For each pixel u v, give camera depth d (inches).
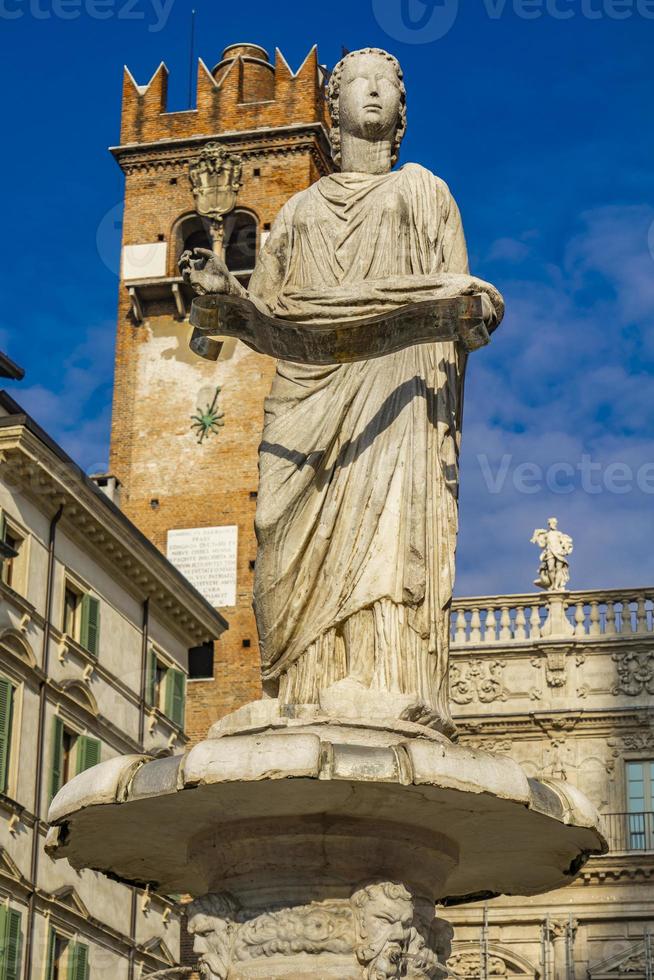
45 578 1871.3
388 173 412.8
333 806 343.9
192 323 370.0
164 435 3043.8
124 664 2060.8
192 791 338.3
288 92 3198.8
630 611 2320.4
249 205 3154.5
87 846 385.4
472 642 2345.0
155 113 3225.9
